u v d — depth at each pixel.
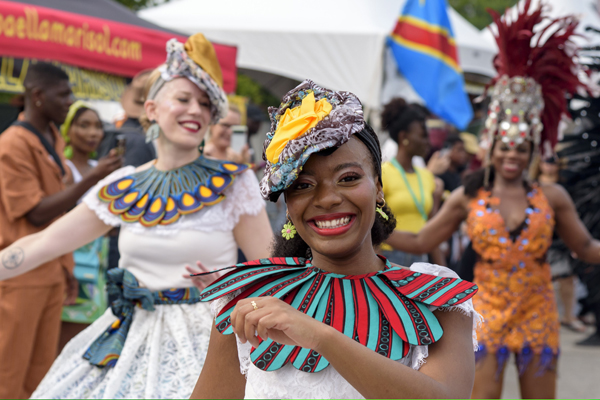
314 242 1.42
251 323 1.25
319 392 1.39
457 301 1.38
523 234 3.24
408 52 6.54
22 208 3.43
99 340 2.62
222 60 5.51
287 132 1.38
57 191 3.73
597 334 6.47
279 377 1.42
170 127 2.68
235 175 2.69
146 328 2.58
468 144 10.06
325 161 1.38
